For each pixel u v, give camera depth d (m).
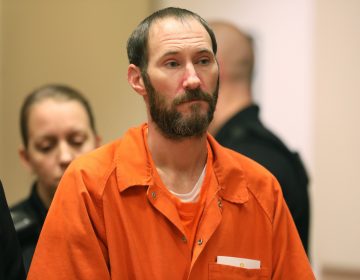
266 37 10.95
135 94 10.77
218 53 8.35
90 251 4.47
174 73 4.50
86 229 4.50
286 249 4.98
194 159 4.86
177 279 4.55
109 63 10.84
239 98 8.37
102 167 4.74
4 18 10.95
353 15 11.18
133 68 4.79
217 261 4.69
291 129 10.90
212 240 4.73
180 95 4.46
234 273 4.69
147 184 4.67
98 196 4.61
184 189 4.86
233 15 11.00
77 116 6.68
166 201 4.68
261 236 4.89
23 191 10.80
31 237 6.45
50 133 6.56
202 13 11.04
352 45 11.17
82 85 10.85
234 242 4.79
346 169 11.18
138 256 4.54
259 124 7.83
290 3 10.88
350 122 11.17
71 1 10.94
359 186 11.14
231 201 4.88
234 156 5.17
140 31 4.73
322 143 11.25
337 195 11.20
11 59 10.98
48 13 10.98
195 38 4.53
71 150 6.62
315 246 11.21
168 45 4.49
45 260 4.48
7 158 10.87
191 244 4.69
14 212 6.59
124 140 4.93
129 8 10.85
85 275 4.41
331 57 11.22
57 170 6.55
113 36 10.84
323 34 11.25
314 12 10.92
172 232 4.64
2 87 10.94
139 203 4.68
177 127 4.51
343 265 11.13
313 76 10.94
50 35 10.95
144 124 5.12
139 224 4.62
